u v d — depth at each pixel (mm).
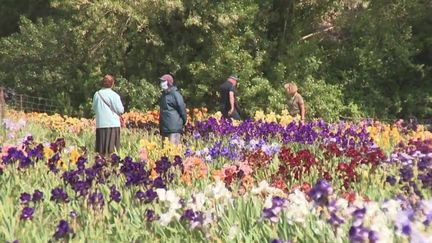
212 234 6008
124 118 19859
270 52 26984
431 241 4344
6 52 29578
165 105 13344
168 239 6121
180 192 7473
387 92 28250
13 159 8992
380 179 8438
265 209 5852
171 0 23844
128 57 26984
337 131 13531
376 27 27000
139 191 7086
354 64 28047
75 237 5996
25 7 35969
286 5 27141
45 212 7094
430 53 28719
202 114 18984
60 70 28375
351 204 5910
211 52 25734
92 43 26359
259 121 14602
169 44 26531
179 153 11305
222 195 6871
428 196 6875
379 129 15289
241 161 10234
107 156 10680
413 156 7879
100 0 24172
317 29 28516
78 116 27891
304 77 26438
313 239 5469
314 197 5395
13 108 25953
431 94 27391
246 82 25453
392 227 5281
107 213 6855
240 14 25094
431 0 27156
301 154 8992
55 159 9031
